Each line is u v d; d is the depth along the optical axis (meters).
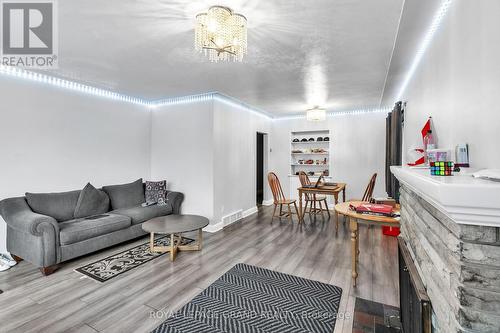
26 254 2.87
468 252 0.72
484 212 0.67
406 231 1.68
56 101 3.63
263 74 3.37
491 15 1.08
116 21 2.07
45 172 3.52
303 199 6.63
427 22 1.97
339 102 5.08
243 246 3.71
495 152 1.04
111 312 2.13
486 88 1.13
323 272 2.88
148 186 4.67
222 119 4.77
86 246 3.15
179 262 3.13
